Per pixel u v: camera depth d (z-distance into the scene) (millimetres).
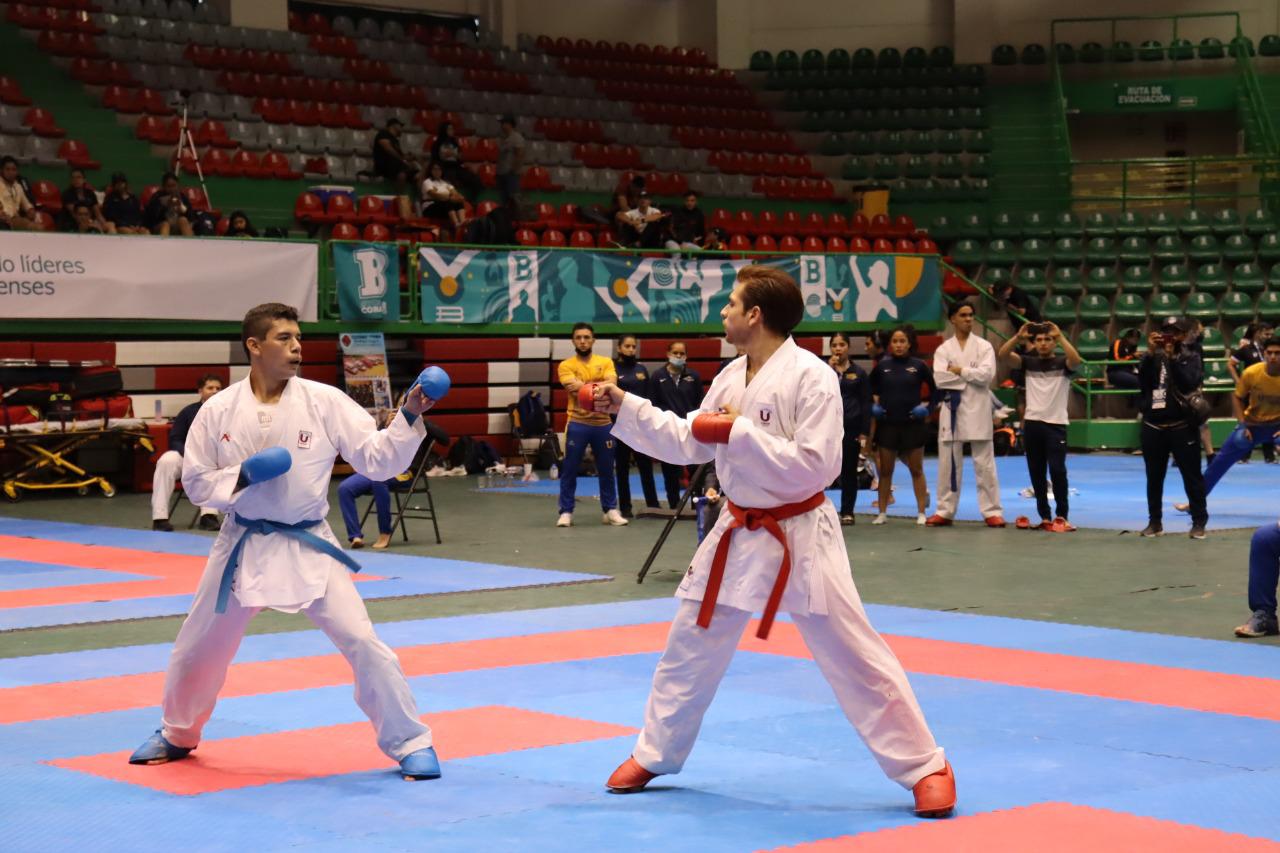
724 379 5434
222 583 5582
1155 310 27328
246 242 19969
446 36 31766
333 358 21062
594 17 33781
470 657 8172
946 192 30375
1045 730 6406
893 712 5129
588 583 11078
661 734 5402
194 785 5516
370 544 13555
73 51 25922
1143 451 13812
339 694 7188
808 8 33562
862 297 24906
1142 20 32625
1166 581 11039
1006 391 25422
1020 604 9992
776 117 32594
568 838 4844
